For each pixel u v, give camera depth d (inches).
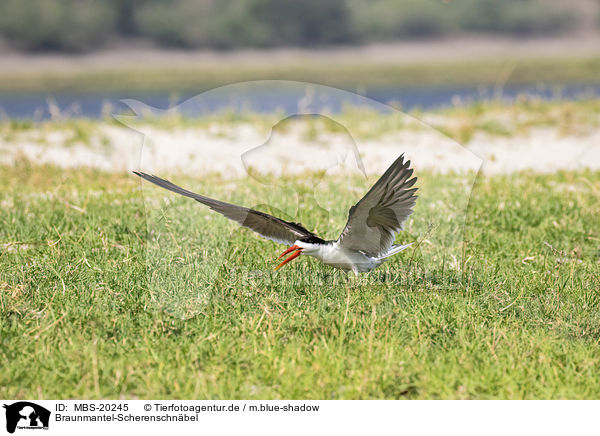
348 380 294.0
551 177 645.9
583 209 529.0
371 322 327.6
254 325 331.0
